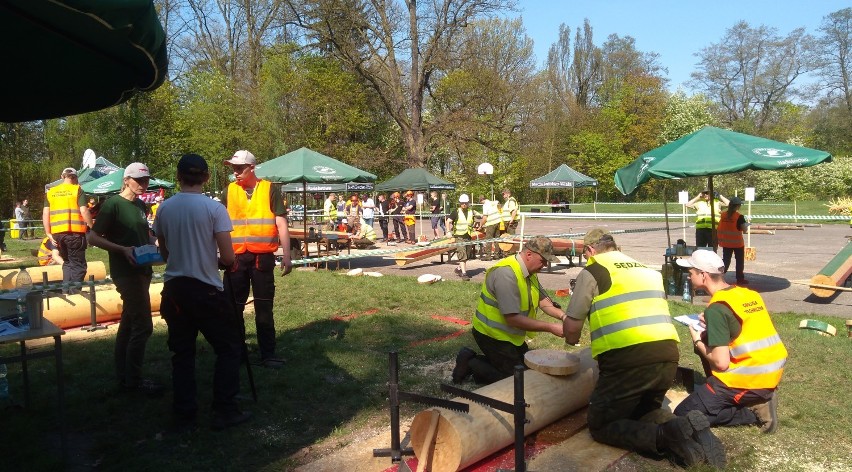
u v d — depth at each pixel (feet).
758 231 74.95
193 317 14.66
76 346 22.70
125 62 11.70
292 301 31.24
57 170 98.99
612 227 88.79
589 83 205.16
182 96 113.70
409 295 32.45
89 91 13.14
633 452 13.39
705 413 14.33
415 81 124.26
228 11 137.39
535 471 12.48
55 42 11.12
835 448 13.76
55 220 28.48
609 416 13.47
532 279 16.69
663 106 184.65
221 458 13.38
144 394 17.17
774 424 14.29
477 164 137.59
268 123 119.65
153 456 13.46
